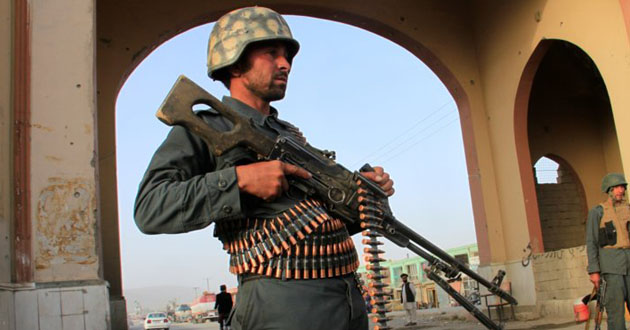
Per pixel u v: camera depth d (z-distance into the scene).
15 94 5.33
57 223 5.22
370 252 1.88
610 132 14.89
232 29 1.90
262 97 1.92
